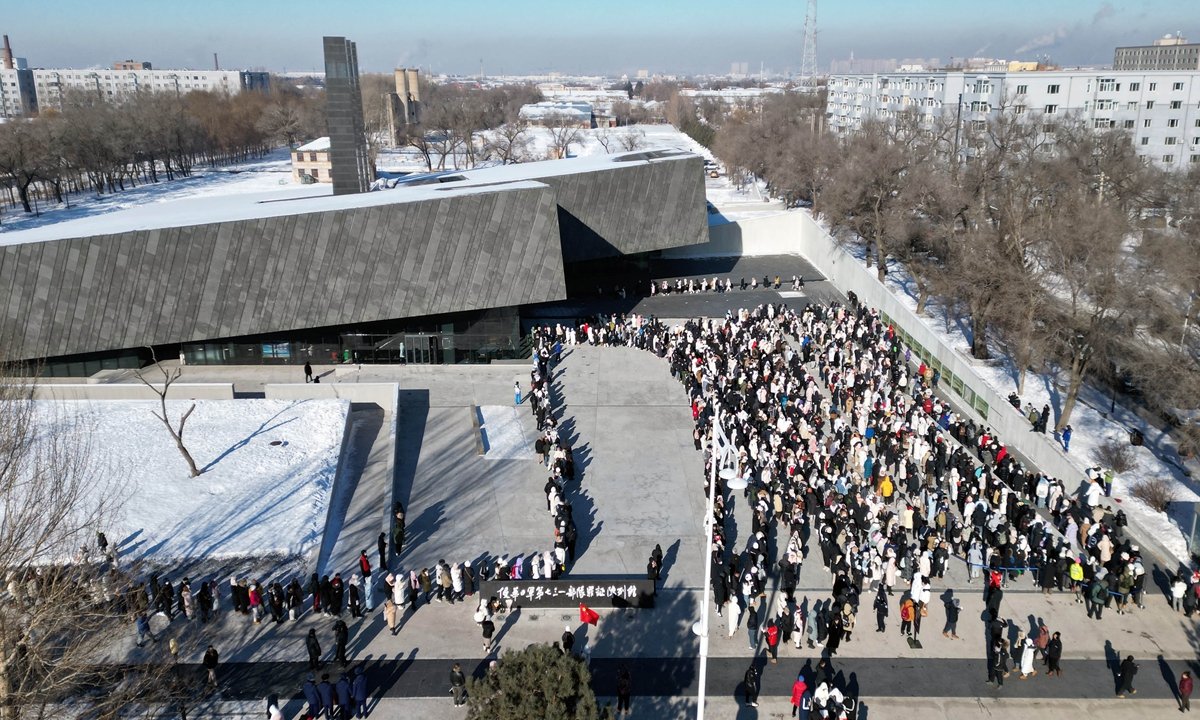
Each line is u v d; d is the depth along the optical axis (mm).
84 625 24125
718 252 89812
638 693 26906
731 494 40156
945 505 35812
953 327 63000
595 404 51375
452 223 55125
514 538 36219
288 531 35719
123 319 52156
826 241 81562
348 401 48875
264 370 56438
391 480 40250
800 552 33344
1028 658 27406
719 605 31172
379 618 30656
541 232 56688
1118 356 48688
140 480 39406
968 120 129250
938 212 74250
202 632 29562
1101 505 37875
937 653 28828
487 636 28594
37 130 139000
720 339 58281
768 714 26000
